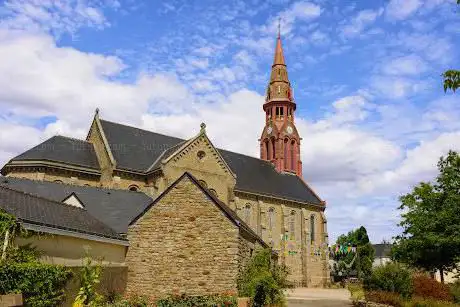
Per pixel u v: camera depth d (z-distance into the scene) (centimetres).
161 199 2131
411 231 3200
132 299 1842
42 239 1600
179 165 4456
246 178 6581
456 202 2927
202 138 4659
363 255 8119
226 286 1980
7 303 1158
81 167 4512
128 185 4594
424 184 3247
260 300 2055
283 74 8394
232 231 2028
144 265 2073
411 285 2798
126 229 2611
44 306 1372
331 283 7131
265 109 8238
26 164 4241
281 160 7575
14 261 1385
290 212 6756
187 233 2073
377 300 2816
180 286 2023
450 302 2631
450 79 784
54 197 3055
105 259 1972
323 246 7044
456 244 2844
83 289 1485
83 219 2084
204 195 2098
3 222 1416
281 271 2503
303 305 3186
